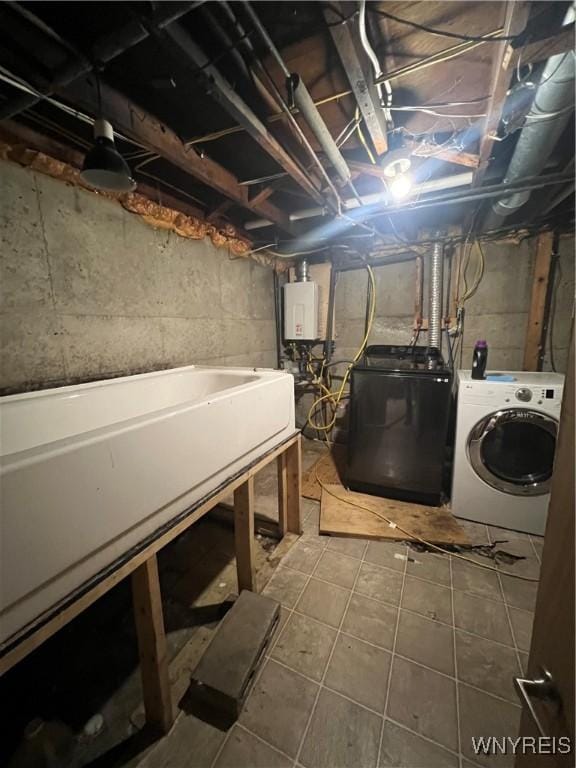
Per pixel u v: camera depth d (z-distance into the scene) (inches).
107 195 66.1
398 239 109.7
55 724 39.5
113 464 31.1
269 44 33.2
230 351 107.0
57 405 51.8
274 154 53.3
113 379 64.5
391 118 49.7
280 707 40.9
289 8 33.0
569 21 31.2
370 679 44.0
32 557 25.0
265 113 49.2
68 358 61.4
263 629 47.4
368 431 89.4
